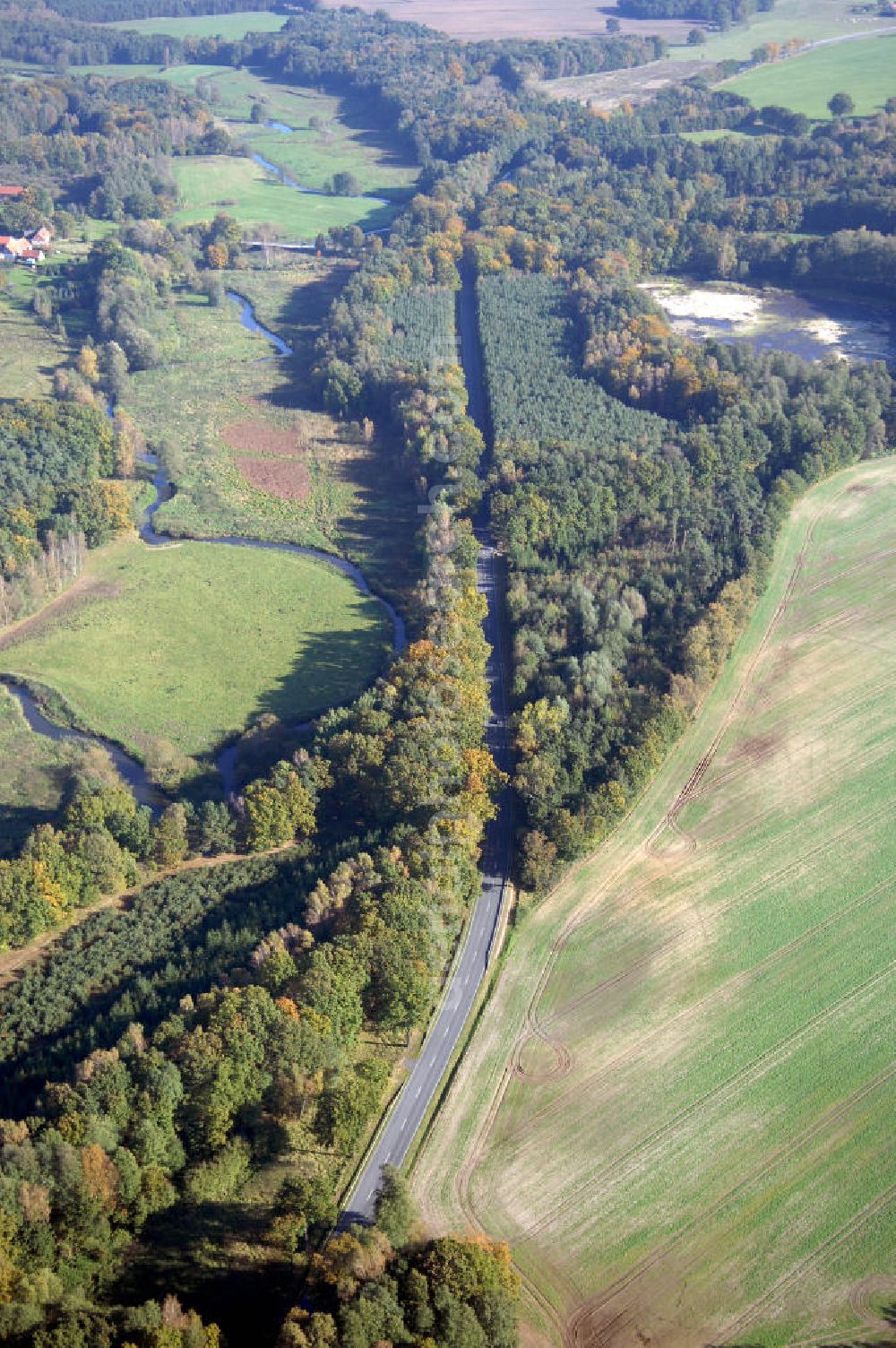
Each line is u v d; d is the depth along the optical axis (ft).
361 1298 462.19
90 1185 496.64
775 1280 506.07
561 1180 543.39
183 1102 544.21
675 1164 550.36
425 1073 592.19
